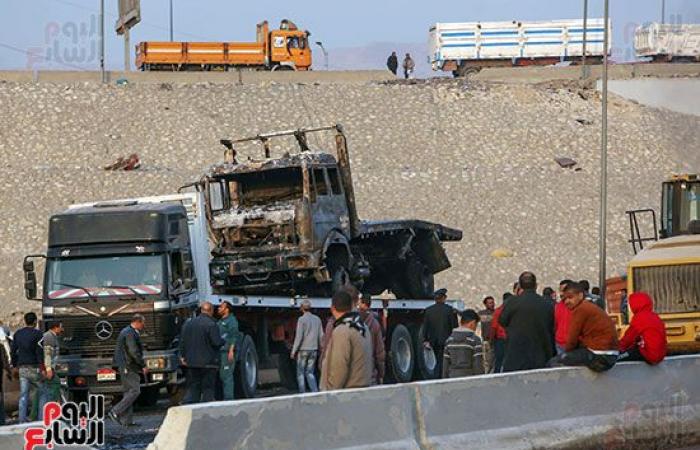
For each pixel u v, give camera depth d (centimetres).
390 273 3606
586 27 7650
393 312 3173
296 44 7762
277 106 6356
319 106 6384
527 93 6744
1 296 4459
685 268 2673
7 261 4694
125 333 2250
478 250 5041
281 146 5925
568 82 7131
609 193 5666
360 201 5397
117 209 2612
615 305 3234
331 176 3161
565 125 6419
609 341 1684
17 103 6156
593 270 4969
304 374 2645
